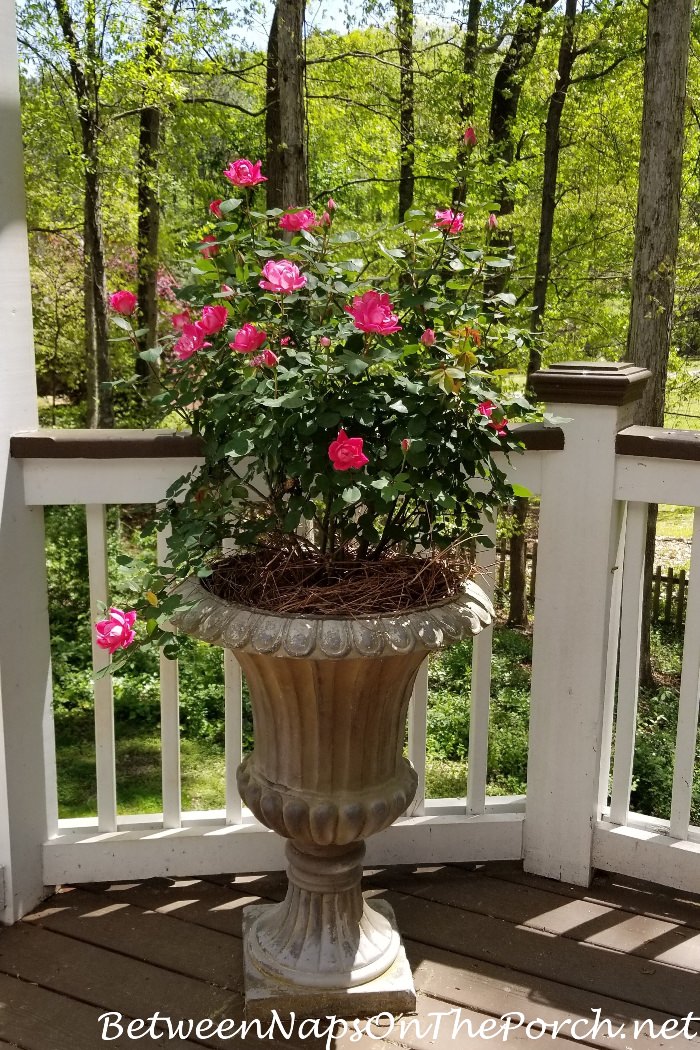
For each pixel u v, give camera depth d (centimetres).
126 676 588
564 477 188
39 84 711
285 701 143
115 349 938
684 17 550
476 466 149
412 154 846
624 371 187
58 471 182
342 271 148
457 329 149
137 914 188
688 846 194
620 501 196
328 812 146
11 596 179
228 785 203
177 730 198
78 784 475
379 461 139
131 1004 161
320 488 135
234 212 159
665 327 589
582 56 835
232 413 146
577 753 196
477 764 207
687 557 1002
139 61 671
